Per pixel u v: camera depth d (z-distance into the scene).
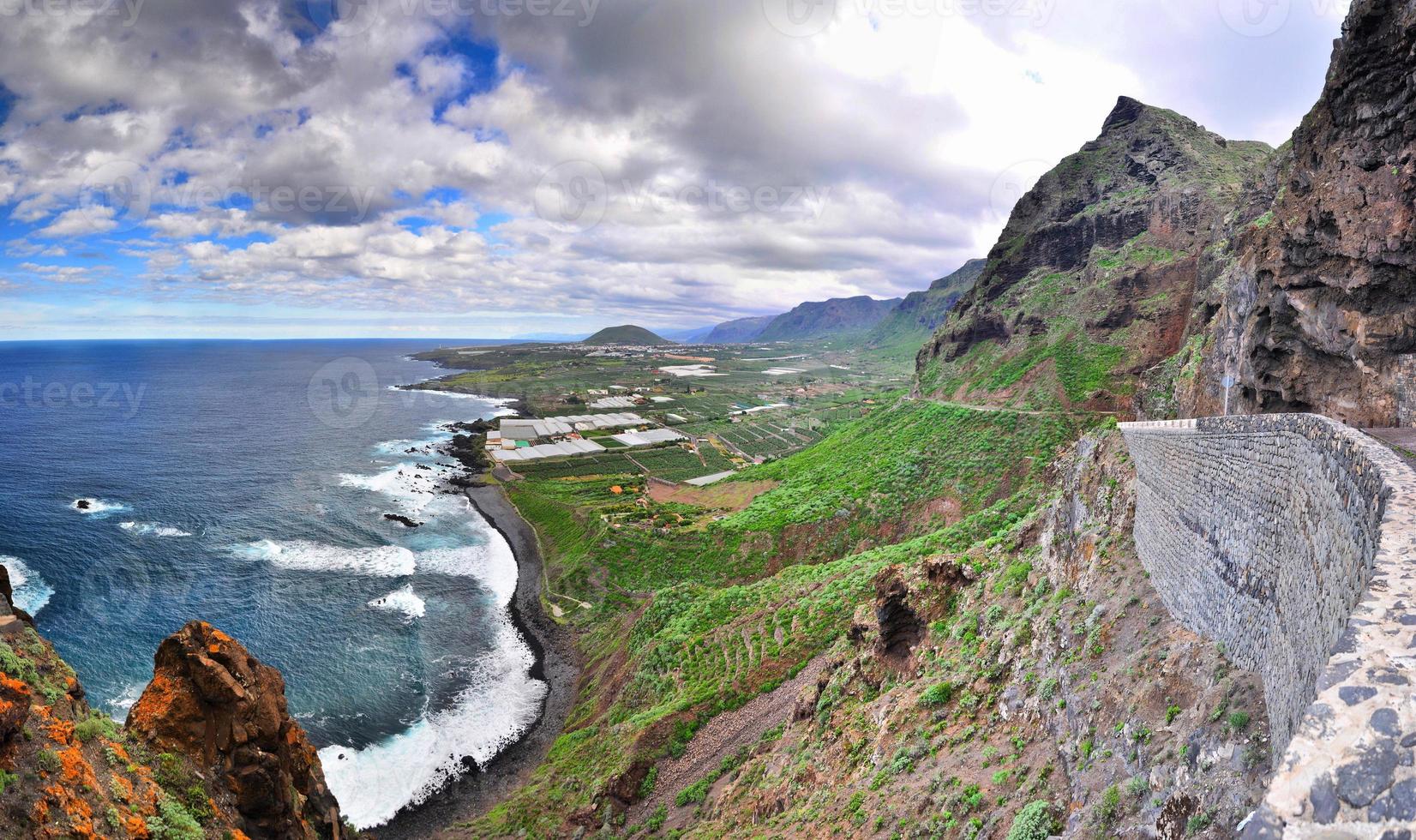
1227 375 36.00
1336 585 10.27
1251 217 64.56
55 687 14.76
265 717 18.42
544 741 51.28
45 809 11.78
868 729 29.38
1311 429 13.11
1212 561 17.12
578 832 37.44
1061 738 19.72
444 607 74.00
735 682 44.72
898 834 21.39
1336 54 27.83
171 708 16.75
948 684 27.50
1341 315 26.19
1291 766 6.07
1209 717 14.28
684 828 34.47
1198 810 12.83
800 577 61.72
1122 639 20.62
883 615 34.84
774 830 27.62
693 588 66.38
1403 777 5.52
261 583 76.50
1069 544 29.56
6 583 16.38
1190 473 19.36
